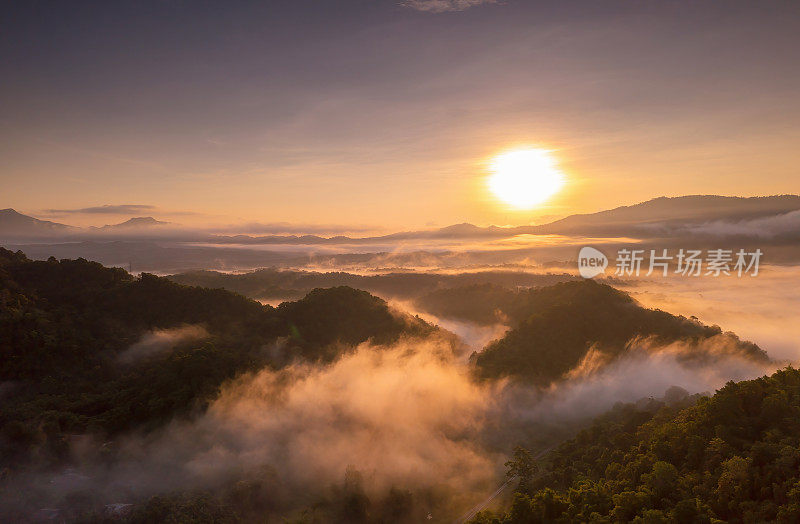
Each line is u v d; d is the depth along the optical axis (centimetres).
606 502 4872
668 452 5431
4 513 6066
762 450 4625
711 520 4059
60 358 9162
